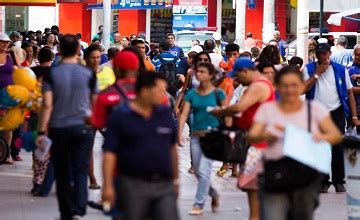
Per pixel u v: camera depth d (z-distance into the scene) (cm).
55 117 1889
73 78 1888
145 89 1446
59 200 1917
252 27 8125
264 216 1478
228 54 3130
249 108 1858
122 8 7550
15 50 3011
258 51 3775
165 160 1446
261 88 1845
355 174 1780
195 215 2153
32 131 2416
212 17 8612
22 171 2819
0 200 2303
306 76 2528
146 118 1450
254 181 1833
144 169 1435
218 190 2555
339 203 2383
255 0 8062
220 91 2152
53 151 1911
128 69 1791
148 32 8531
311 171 1459
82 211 1961
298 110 1485
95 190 2444
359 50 2695
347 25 6869
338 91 2500
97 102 1798
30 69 2634
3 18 7900
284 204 1476
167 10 8588
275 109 1488
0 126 2603
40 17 8438
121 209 1457
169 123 1464
